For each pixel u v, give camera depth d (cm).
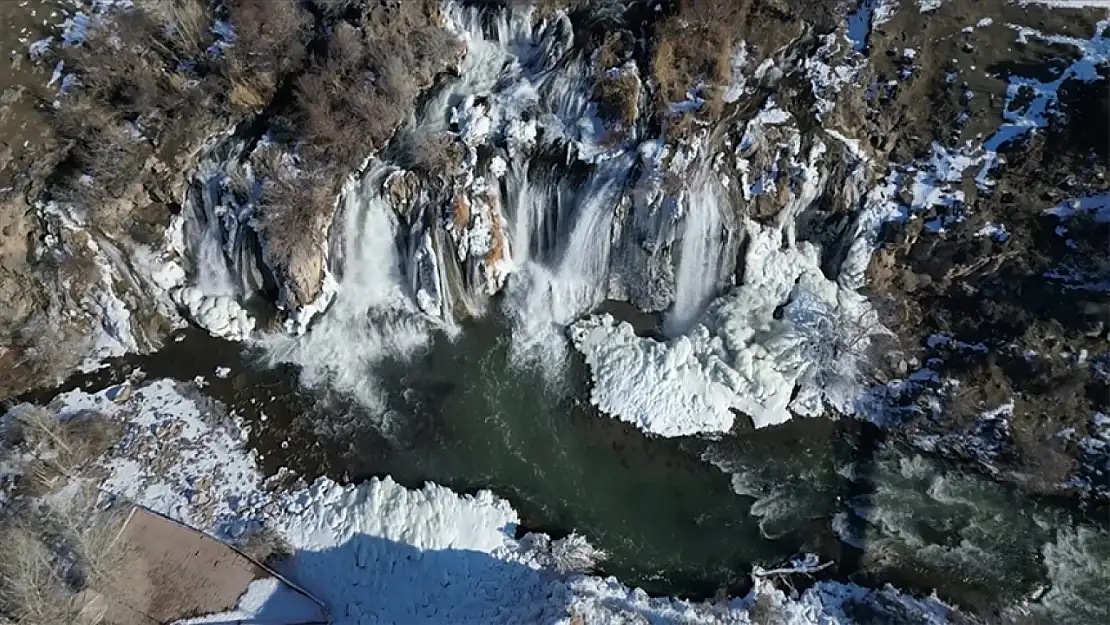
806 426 3209
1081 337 3048
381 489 2997
